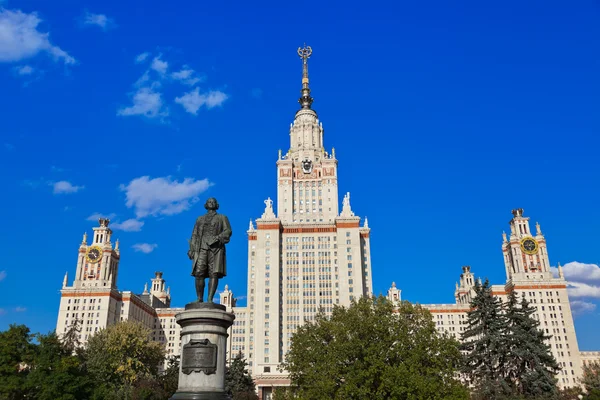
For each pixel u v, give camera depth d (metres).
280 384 184.75
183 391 23.86
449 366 57.41
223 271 26.95
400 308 62.84
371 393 55.47
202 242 27.02
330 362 58.34
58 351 81.50
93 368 106.19
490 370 83.00
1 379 73.25
